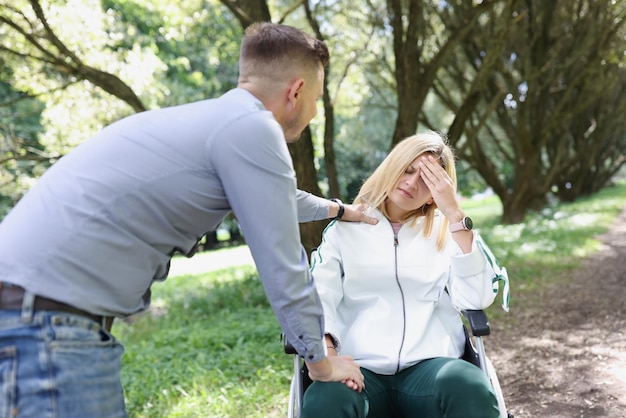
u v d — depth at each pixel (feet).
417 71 25.88
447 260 8.45
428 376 7.52
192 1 32.78
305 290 5.83
